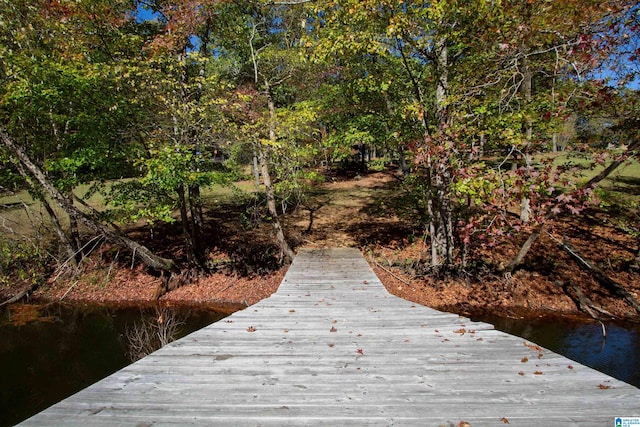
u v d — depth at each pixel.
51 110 9.19
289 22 12.96
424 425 2.28
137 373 3.03
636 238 11.36
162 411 2.44
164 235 14.70
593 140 6.38
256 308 5.22
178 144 9.09
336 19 8.32
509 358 3.32
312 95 12.80
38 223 13.91
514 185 4.74
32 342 8.38
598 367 6.70
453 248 11.66
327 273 8.22
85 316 9.89
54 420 2.30
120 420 2.32
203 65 11.38
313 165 14.57
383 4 7.29
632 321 8.51
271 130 10.67
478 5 6.69
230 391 2.73
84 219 9.95
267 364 3.23
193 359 3.33
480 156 6.10
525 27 5.85
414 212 14.71
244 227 15.20
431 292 10.39
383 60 9.86
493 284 10.34
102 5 8.91
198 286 11.45
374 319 4.64
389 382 2.87
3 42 9.49
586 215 13.16
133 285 11.66
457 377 2.94
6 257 10.67
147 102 9.55
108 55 9.69
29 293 11.24
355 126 10.47
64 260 12.13
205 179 9.75
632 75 5.38
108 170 10.21
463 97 7.16
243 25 11.97
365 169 26.62
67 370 7.12
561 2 5.26
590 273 10.13
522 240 11.84
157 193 10.05
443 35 7.34
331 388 2.78
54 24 8.98
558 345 7.58
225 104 9.75
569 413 2.39
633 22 5.14
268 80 12.70
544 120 6.42
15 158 9.67
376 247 13.13
